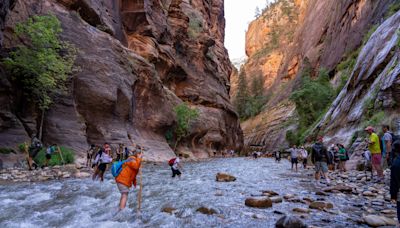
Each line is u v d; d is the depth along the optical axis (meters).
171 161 13.02
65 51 22.81
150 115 33.97
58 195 7.95
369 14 47.78
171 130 39.78
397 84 16.69
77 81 23.33
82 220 5.39
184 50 57.25
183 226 5.02
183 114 42.12
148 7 44.66
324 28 73.50
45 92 18.94
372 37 27.14
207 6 88.56
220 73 76.06
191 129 46.38
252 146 77.75
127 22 41.38
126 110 28.16
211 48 76.19
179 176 13.03
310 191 9.16
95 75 24.92
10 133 16.08
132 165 6.25
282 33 131.88
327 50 65.31
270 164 27.00
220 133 58.41
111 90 25.59
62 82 20.78
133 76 30.77
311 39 81.06
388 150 9.67
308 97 48.44
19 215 5.73
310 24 87.94
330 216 5.71
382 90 18.31
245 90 102.50
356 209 6.44
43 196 7.77
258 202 6.60
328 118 31.36
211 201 7.27
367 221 5.10
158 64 45.50
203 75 60.66
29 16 21.52
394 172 4.36
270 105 87.31
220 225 5.07
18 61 18.12
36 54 18.64
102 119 24.81
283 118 67.75
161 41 48.25
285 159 41.12
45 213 5.89
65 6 27.25
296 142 48.09
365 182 11.01
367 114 19.94
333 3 72.19
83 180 11.34
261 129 78.69
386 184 10.29
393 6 33.81
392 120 16.30
